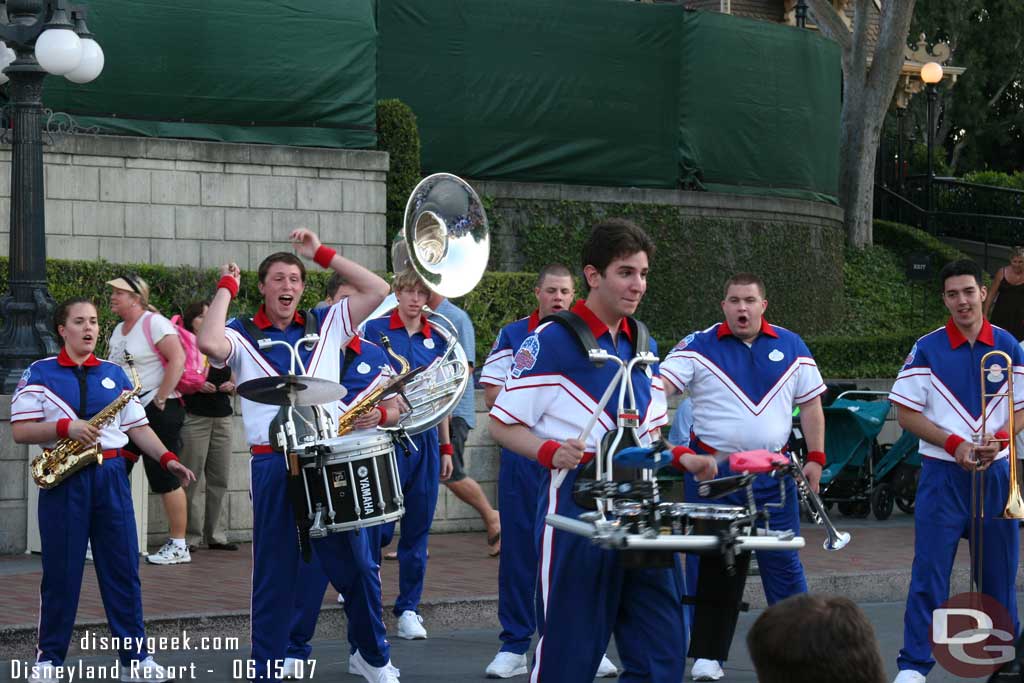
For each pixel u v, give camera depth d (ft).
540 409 18.69
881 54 88.17
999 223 95.45
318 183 56.34
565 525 17.29
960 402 26.43
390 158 58.59
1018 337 53.36
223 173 54.75
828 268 76.59
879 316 82.07
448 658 29.17
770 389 26.61
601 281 18.71
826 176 75.66
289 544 23.68
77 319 25.14
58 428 24.57
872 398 51.60
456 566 37.68
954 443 25.93
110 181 52.95
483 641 31.17
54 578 24.91
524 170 63.26
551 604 18.19
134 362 36.06
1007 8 151.23
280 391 21.95
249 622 30.48
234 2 54.75
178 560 37.47
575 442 17.92
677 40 66.85
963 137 156.76
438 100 61.31
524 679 27.22
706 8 98.73
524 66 62.90
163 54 53.67
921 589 26.22
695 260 67.77
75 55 39.55
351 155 56.80
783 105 71.36
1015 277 53.72
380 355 27.04
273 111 55.62
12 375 39.73
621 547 16.02
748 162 70.13
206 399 38.93
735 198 69.31
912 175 102.73
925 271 77.97
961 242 95.55
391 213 58.85
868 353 69.56
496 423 18.74
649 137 66.39
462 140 61.82
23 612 29.84
